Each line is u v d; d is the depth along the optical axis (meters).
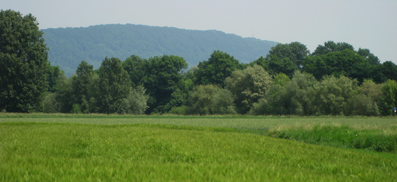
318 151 13.93
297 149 14.20
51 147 12.82
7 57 55.56
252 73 71.88
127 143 14.27
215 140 16.58
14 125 28.11
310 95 58.91
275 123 35.38
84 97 77.81
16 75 56.94
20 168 7.61
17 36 58.59
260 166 8.72
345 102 56.03
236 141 16.44
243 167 8.22
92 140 15.18
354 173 8.72
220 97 72.19
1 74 56.38
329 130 21.20
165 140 15.18
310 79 65.50
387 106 55.47
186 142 14.69
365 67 77.12
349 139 19.16
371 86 61.84
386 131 18.05
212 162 9.78
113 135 18.27
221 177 6.93
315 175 7.83
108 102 74.69
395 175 8.78
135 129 22.84
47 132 19.67
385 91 56.91
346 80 58.28
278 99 60.91
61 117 47.94
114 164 8.49
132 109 76.81
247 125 32.66
